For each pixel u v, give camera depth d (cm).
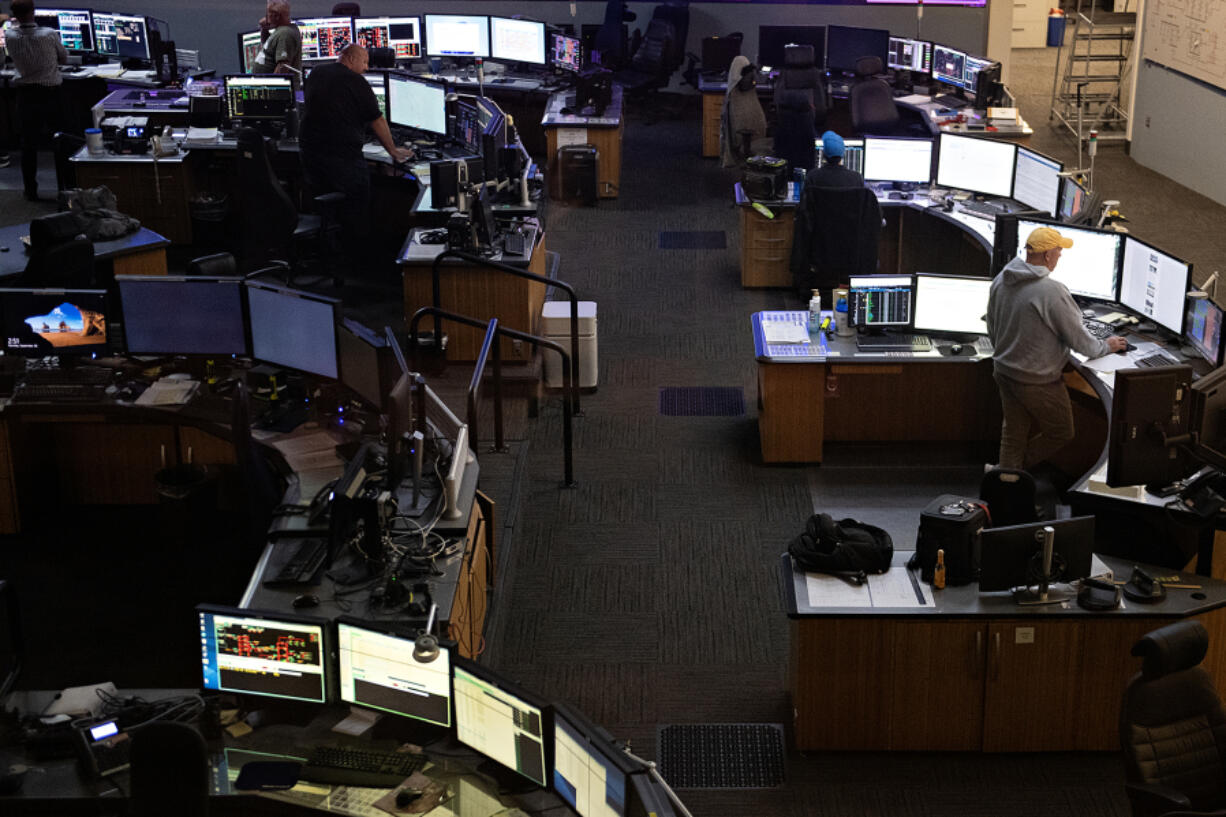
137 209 1041
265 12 1449
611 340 909
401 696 439
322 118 938
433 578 497
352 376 617
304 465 582
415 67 1304
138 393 653
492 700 416
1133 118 1329
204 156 1055
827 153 899
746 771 510
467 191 878
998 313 658
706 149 1311
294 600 484
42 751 432
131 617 612
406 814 410
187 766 374
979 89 1170
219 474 690
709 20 1455
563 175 1172
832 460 753
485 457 734
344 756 433
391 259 1044
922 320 737
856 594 505
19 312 662
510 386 829
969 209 926
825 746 515
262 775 425
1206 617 496
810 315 741
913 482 728
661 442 771
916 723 510
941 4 1432
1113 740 509
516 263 815
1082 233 734
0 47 1273
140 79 1225
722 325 934
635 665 575
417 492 539
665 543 668
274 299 635
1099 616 491
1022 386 652
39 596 628
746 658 580
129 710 444
